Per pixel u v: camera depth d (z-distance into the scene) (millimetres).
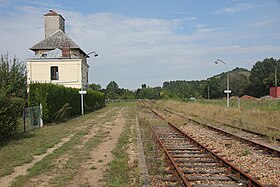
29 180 9539
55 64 53094
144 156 12188
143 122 26969
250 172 10141
